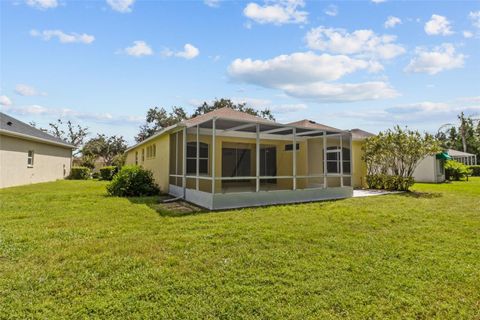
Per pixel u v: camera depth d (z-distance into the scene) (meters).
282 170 14.37
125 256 4.20
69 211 7.86
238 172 13.60
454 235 5.45
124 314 2.73
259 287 3.26
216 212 7.77
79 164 33.03
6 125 15.62
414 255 4.33
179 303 2.93
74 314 2.71
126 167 12.42
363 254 4.35
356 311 2.82
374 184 14.73
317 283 3.37
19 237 5.12
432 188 15.18
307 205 9.03
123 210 8.03
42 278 3.43
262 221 6.53
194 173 11.89
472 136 41.44
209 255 4.25
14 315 2.67
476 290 3.25
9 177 15.40
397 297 3.07
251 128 11.16
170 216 7.16
